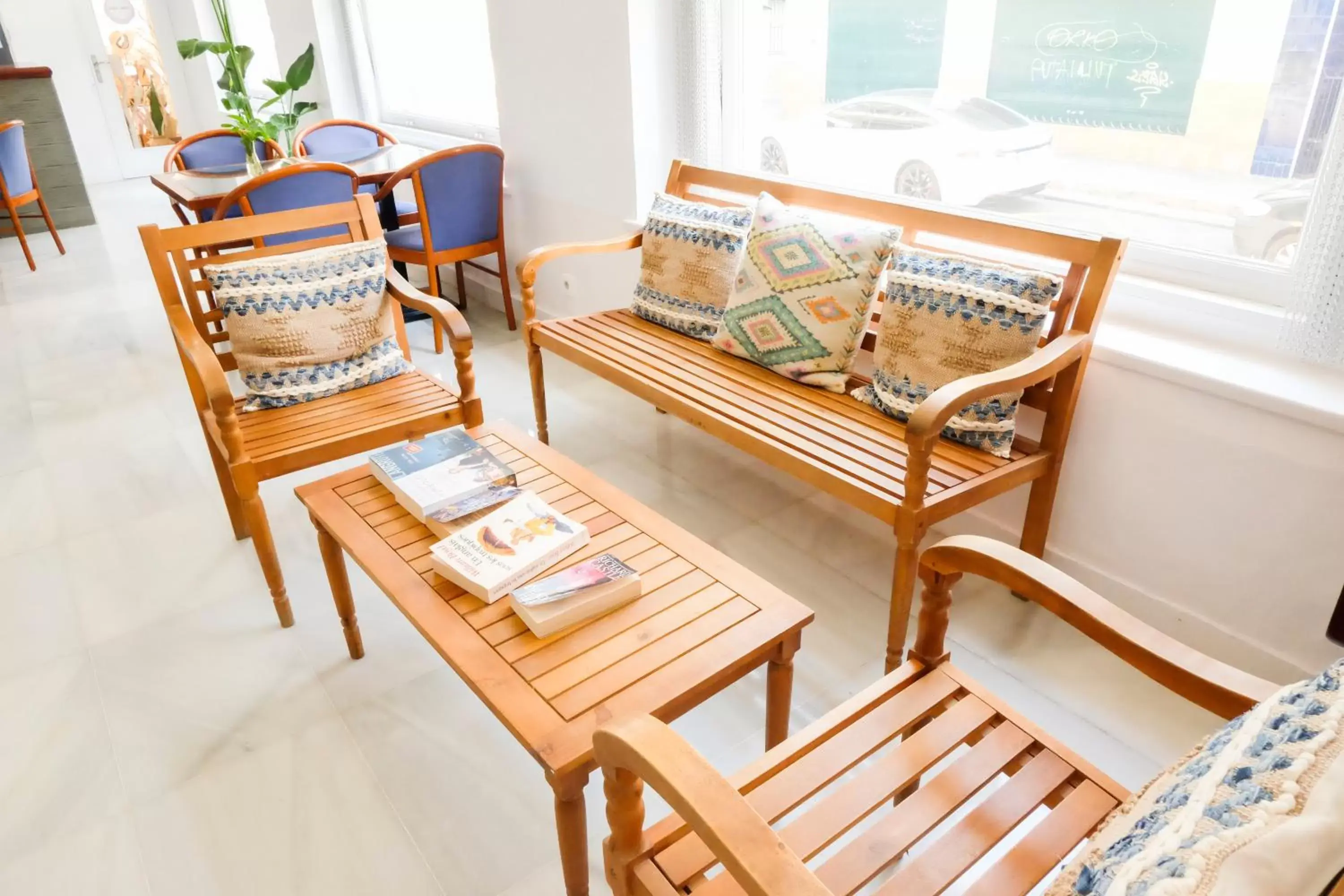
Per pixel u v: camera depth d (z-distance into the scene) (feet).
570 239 11.51
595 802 5.19
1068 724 5.60
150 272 16.25
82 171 21.17
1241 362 5.68
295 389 7.11
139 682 6.17
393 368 7.59
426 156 10.87
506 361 11.65
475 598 4.69
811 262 7.02
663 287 8.46
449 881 4.72
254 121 11.94
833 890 3.18
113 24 23.62
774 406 6.81
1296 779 1.97
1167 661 3.32
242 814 5.14
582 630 4.42
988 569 3.75
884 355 6.59
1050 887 2.42
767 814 3.47
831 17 8.36
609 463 8.96
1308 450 5.21
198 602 7.02
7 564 7.56
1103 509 6.44
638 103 9.71
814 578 7.12
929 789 3.58
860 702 4.00
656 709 3.93
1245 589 5.78
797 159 9.34
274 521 8.14
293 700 5.98
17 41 22.53
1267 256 6.10
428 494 5.40
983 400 5.60
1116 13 6.36
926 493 5.48
